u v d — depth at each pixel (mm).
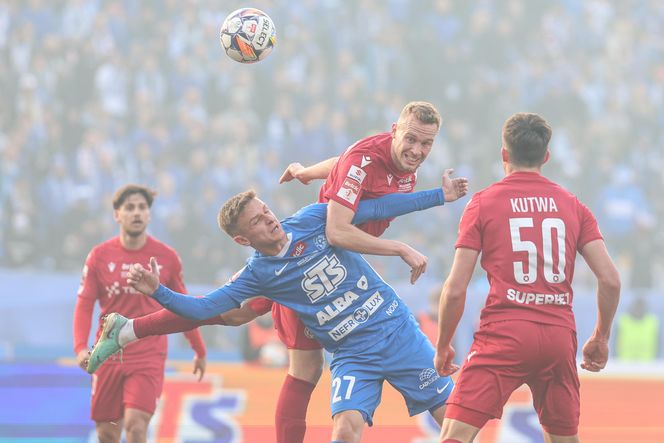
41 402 33594
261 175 59625
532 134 18094
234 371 34375
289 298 19688
